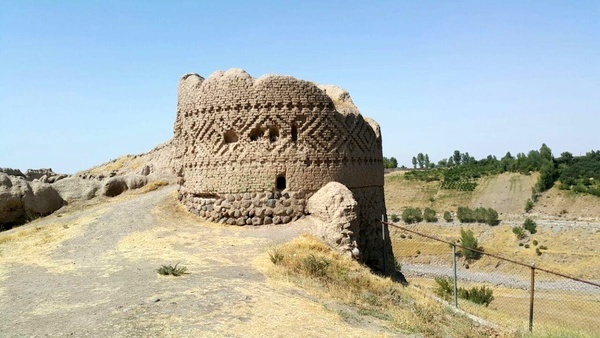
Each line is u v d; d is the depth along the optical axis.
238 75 23.22
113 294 12.96
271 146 22.77
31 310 11.77
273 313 11.64
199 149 24.28
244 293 13.05
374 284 16.59
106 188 35.47
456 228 93.06
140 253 18.75
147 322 10.59
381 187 28.44
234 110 23.02
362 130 25.67
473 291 29.92
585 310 38.09
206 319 10.91
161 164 41.78
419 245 78.00
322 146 23.16
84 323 10.58
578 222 88.44
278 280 14.73
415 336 11.66
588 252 70.44
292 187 22.66
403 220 101.56
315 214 21.98
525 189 117.25
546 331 16.16
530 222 85.50
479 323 16.09
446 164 183.00
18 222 30.97
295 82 22.97
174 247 19.59
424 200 125.06
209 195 24.14
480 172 134.62
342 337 10.59
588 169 121.38
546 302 42.09
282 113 22.77
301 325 11.00
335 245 20.62
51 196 32.94
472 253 69.56
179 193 27.77
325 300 13.42
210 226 22.98
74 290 13.63
